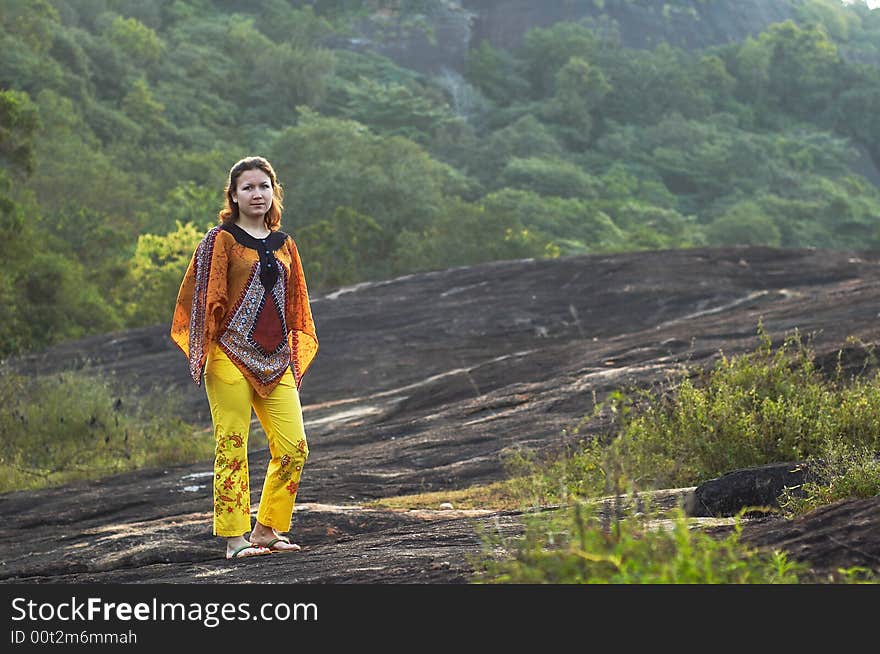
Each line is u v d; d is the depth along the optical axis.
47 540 6.66
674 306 16.61
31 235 26.42
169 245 40.41
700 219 119.75
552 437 8.63
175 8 133.00
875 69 157.50
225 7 142.50
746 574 2.69
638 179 124.50
